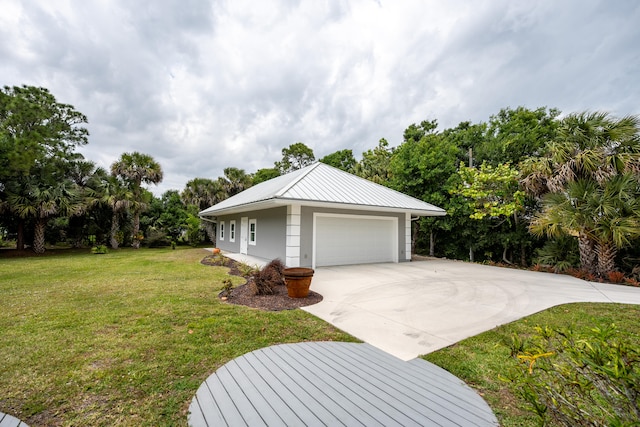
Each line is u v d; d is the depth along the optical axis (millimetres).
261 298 6070
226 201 19141
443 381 2885
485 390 2750
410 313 5168
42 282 7969
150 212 25328
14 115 14742
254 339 3961
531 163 9891
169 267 11039
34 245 17156
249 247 14578
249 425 2193
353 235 11352
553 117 15180
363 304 5734
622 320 4777
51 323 4547
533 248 14586
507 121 16766
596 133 8539
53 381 2887
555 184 8914
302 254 9977
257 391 2670
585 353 1566
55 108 18391
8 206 15391
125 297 6230
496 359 3377
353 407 2424
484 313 5180
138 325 4473
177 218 25688
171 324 4531
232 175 26094
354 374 3002
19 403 2533
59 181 17969
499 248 15609
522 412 2391
